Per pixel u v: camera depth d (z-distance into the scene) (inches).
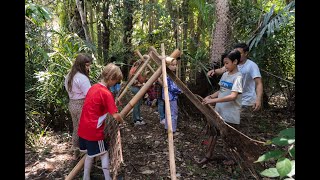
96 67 172.7
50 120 170.9
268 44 185.6
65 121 171.6
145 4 259.8
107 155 104.2
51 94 161.9
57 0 247.4
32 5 128.0
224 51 180.4
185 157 137.4
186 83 201.3
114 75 100.4
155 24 277.1
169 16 246.1
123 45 267.1
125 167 124.0
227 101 110.7
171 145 76.6
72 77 120.0
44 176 120.6
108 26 271.4
